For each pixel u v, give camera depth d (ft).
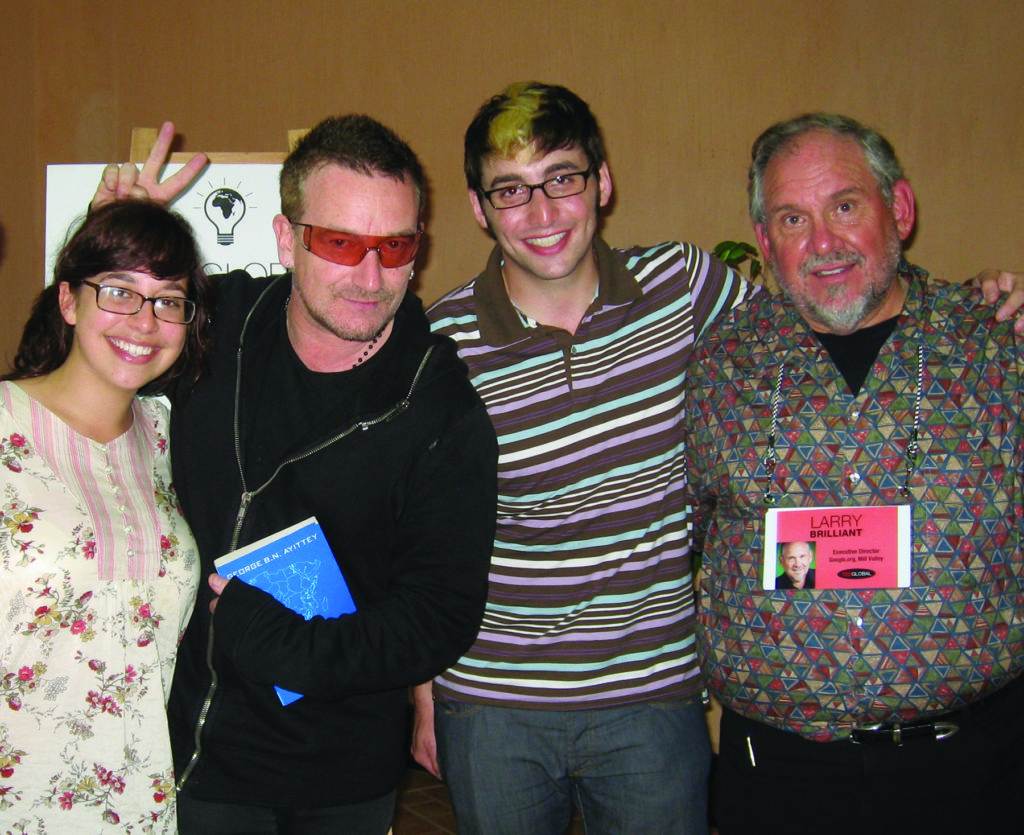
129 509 5.54
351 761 6.02
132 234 5.30
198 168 6.39
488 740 6.60
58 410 5.48
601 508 6.40
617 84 14.65
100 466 5.49
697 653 6.52
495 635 6.63
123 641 5.38
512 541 6.57
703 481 6.36
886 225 5.85
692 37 14.43
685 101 14.51
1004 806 5.83
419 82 15.02
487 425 6.15
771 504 5.87
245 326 6.21
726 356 6.25
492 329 6.46
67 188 8.23
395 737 6.29
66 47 15.44
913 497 5.61
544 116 6.04
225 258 8.31
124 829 5.34
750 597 5.92
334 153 5.59
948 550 5.56
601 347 6.43
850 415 5.79
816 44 14.10
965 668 5.55
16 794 5.11
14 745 5.10
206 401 6.07
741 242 13.83
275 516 5.90
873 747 5.71
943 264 13.94
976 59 13.67
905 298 5.99
